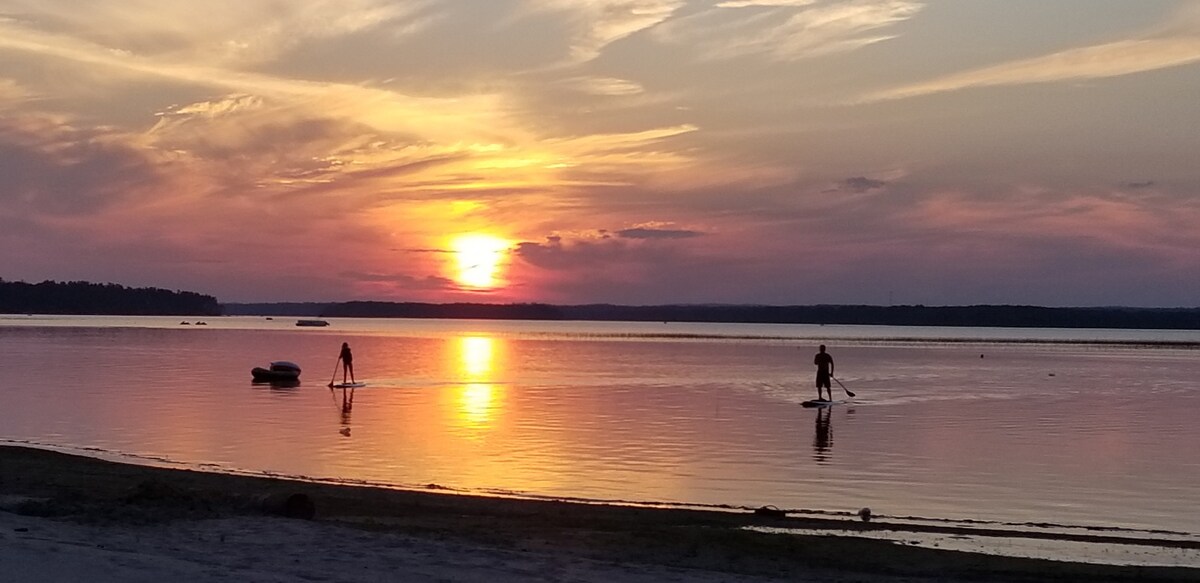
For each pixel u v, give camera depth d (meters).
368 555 12.77
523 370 65.12
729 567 13.38
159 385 47.38
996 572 13.66
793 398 44.53
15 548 11.73
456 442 28.02
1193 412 39.41
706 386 51.59
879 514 18.84
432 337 150.75
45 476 19.58
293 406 37.88
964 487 22.02
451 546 13.63
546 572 12.25
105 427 30.72
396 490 19.59
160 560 11.55
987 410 39.69
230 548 12.88
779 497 20.53
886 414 37.56
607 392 47.00
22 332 135.12
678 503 19.59
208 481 19.77
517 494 20.23
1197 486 22.41
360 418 33.88
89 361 67.81
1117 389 52.41
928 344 138.88
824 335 198.88
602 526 16.19
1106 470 24.50
